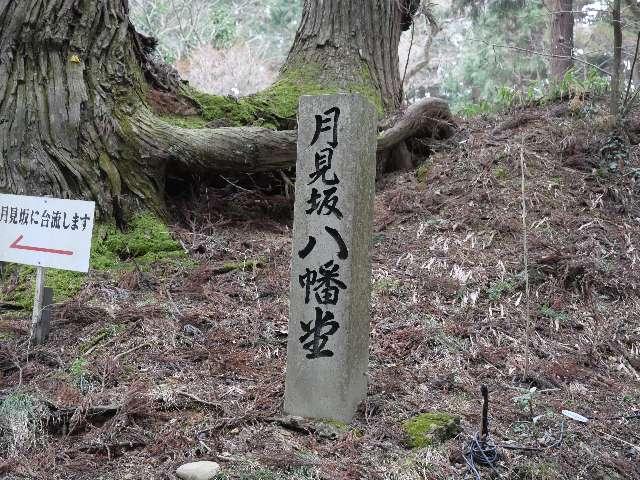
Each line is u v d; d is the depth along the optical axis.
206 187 5.58
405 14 7.81
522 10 12.52
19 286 4.08
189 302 4.04
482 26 13.25
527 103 7.59
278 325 3.79
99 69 4.86
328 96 2.78
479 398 3.14
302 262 2.84
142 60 5.54
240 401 2.98
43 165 4.47
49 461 2.54
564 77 7.67
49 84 4.61
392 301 4.17
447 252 4.86
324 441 2.66
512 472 2.50
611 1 7.45
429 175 6.28
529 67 12.82
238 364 3.32
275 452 2.55
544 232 4.96
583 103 6.89
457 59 16.03
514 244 4.86
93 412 2.81
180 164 5.09
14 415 2.73
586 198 5.45
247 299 4.15
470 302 4.16
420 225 5.38
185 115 5.72
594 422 2.94
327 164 2.78
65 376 3.13
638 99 6.91
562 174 5.79
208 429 2.74
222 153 5.12
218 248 4.86
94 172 4.65
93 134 4.69
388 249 5.05
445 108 6.81
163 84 5.76
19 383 3.01
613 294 4.27
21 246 3.44
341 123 2.76
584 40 13.05
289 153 5.36
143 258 4.59
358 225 2.81
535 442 2.73
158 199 5.04
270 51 19.12
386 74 7.30
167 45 16.20
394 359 3.50
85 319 3.68
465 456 2.55
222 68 14.84
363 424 2.80
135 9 16.23
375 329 3.80
